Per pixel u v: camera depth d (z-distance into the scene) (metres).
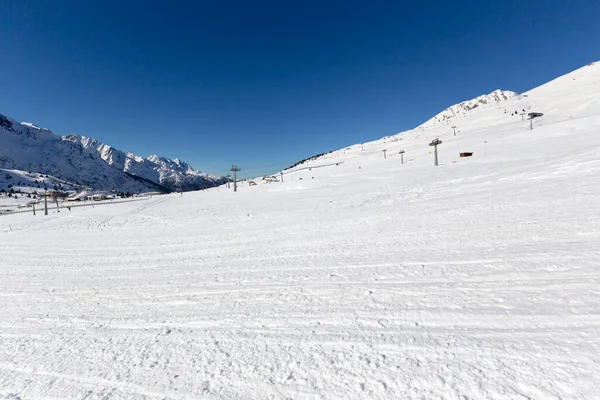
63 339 4.05
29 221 25.17
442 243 6.43
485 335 2.95
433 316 3.47
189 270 7.15
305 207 19.02
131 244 11.63
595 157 14.09
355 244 7.71
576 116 86.25
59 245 12.35
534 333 2.85
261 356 3.16
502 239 5.93
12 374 3.31
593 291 3.42
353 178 36.91
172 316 4.47
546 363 2.45
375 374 2.65
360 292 4.47
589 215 6.35
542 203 8.36
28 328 4.52
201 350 3.42
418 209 11.63
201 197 40.03
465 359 2.66
